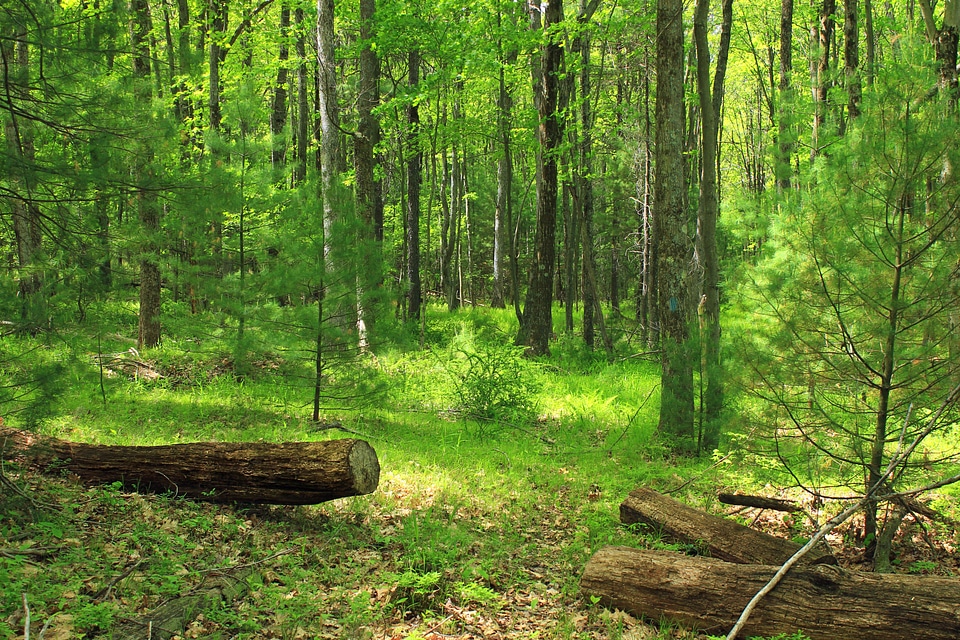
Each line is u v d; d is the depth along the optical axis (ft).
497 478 26.66
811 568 15.76
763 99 101.04
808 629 14.70
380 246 34.12
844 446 20.02
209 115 57.93
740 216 28.35
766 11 81.00
